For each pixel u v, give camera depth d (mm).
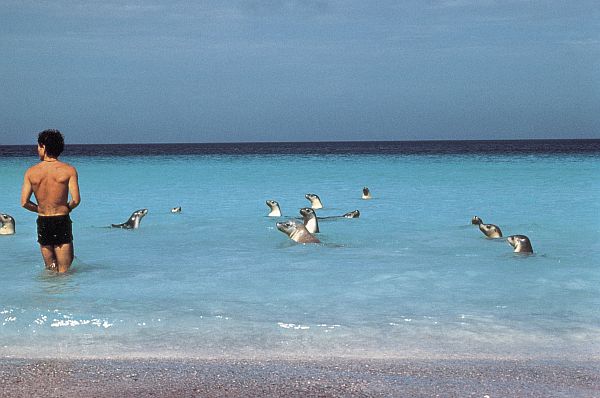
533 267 8844
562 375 4406
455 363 4742
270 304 6672
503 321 6027
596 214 15258
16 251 10203
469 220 14219
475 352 5102
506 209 16391
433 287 7570
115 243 11148
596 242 11125
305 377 4348
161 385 4164
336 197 20109
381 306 6613
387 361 4793
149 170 37500
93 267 8859
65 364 4652
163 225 13508
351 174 32219
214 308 6477
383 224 13586
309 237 11102
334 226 13289
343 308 6523
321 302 6793
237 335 5547
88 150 117250
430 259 9484
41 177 8273
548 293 7258
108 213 16016
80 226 13414
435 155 64062
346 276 8211
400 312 6348
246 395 3982
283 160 53000
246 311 6355
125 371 4477
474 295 7148
